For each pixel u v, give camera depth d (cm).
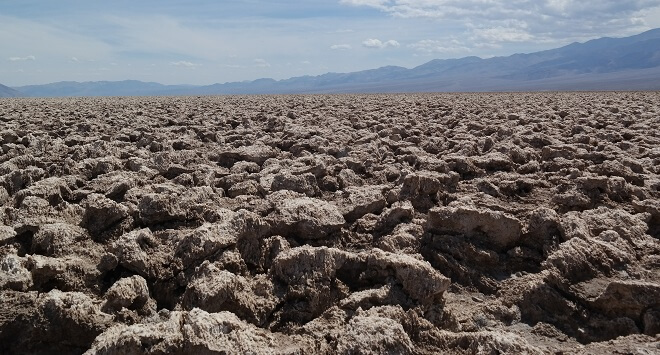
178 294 480
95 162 873
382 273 468
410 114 2008
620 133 1322
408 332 401
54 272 461
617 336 436
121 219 593
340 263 486
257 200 703
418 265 447
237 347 346
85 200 681
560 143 1170
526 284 494
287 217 598
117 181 749
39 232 541
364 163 968
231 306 430
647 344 374
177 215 612
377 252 481
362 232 639
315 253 480
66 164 851
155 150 1130
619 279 498
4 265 450
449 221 582
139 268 488
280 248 536
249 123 1683
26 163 911
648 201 683
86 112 2131
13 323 391
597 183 747
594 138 1243
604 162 880
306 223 595
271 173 859
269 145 1228
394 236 584
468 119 1745
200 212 633
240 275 491
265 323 438
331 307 445
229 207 703
